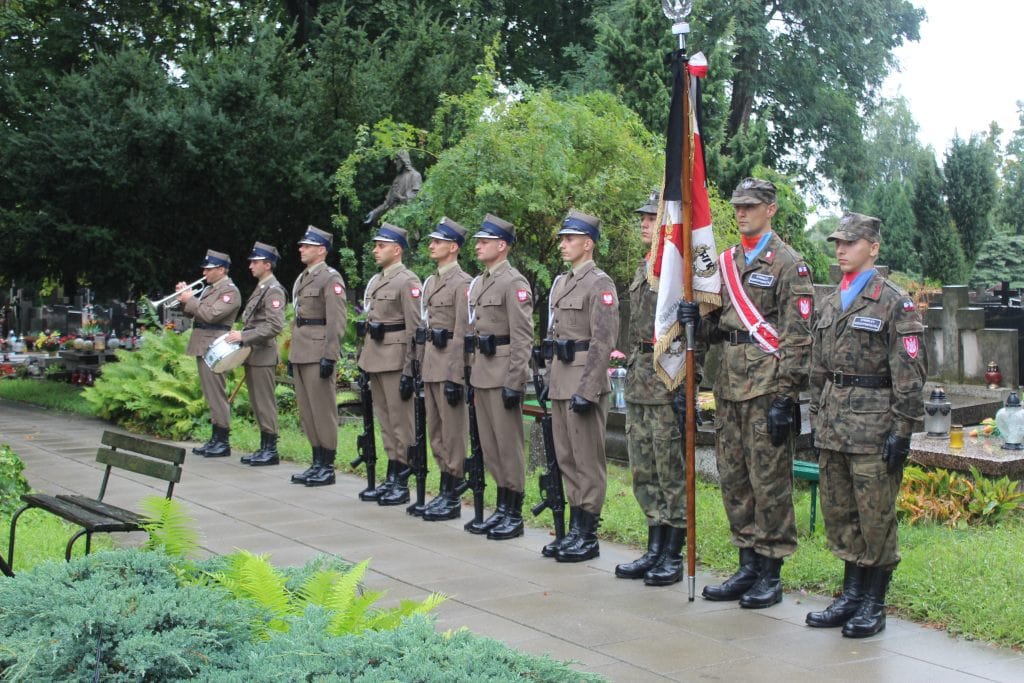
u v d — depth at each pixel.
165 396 13.78
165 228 18.12
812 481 7.82
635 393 7.08
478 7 24.14
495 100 13.18
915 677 5.10
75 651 4.02
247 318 11.66
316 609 4.35
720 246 12.48
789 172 28.88
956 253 30.33
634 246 13.16
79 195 17.23
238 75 17.50
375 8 21.97
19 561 7.18
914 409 5.72
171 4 23.23
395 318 9.55
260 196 18.00
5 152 17.09
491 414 8.23
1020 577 6.29
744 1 24.42
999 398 11.61
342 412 14.20
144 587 4.64
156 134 16.75
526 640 5.72
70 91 17.67
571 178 12.73
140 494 9.96
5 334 30.39
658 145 14.10
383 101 18.92
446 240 8.97
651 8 16.11
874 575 5.88
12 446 12.94
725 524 8.04
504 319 8.20
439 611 6.27
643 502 7.09
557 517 7.74
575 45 24.83
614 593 6.67
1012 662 5.30
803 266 6.28
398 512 9.23
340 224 16.83
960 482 8.30
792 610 6.29
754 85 26.73
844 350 5.96
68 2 22.42
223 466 11.58
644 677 5.14
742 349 6.42
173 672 4.02
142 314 20.11
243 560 5.19
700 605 6.40
